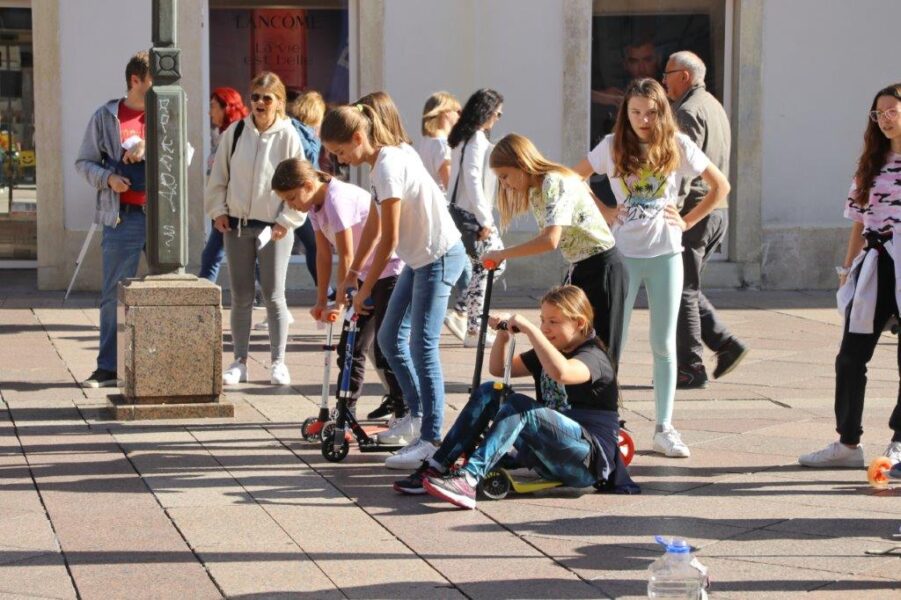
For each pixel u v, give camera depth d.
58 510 6.80
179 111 8.95
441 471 7.00
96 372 10.05
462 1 15.34
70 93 14.73
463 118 11.25
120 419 8.81
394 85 15.38
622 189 7.99
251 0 15.52
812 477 7.57
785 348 12.15
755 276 15.91
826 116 15.94
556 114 15.55
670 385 8.09
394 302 7.82
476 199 11.23
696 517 6.75
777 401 9.81
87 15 14.67
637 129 7.77
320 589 5.68
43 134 14.71
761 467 7.79
